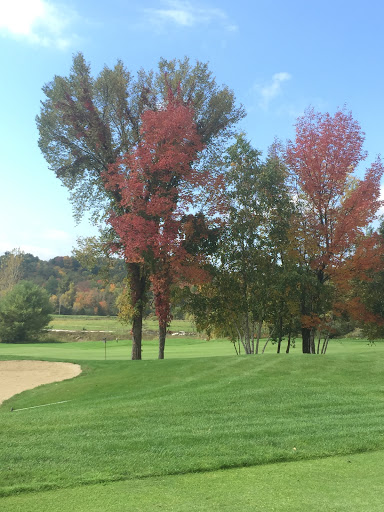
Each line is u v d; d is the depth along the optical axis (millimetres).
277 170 23078
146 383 14117
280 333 23516
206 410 10016
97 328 66750
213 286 23547
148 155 20969
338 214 22453
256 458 6461
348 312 24719
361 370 13984
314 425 8344
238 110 25531
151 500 4832
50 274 128875
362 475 5617
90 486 5484
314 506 4449
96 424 8891
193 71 25203
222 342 45812
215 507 4504
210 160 25656
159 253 21297
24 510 4652
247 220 22797
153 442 7352
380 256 23016
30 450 7082
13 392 14648
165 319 23359
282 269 22656
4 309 54500
